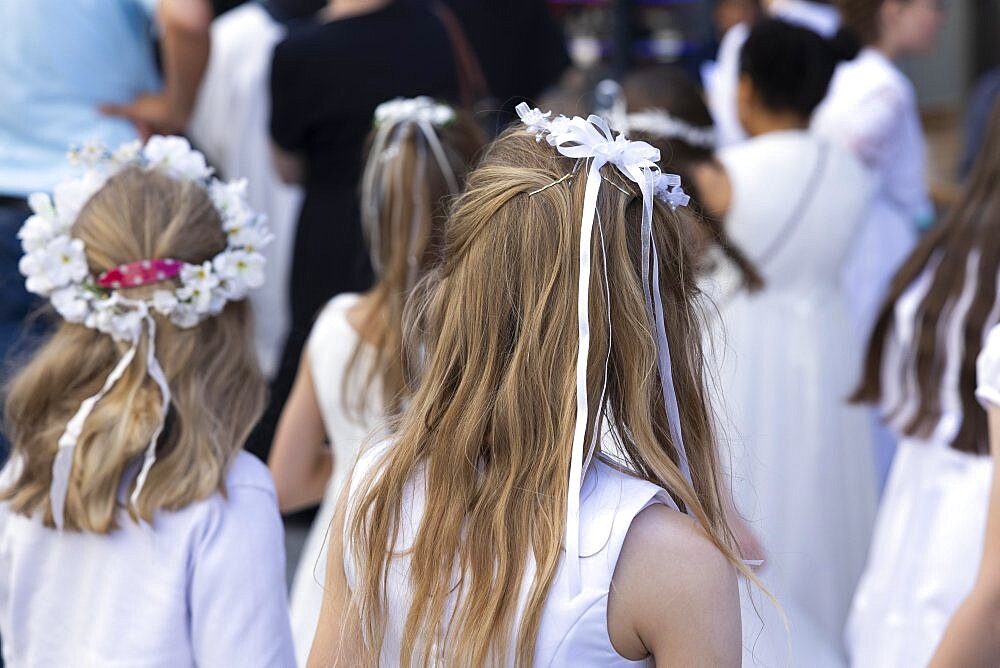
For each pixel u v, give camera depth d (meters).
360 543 1.89
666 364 1.82
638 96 4.27
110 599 2.28
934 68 10.02
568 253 1.81
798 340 4.32
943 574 3.07
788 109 4.35
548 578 1.73
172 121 4.89
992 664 2.27
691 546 1.76
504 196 1.85
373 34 5.00
